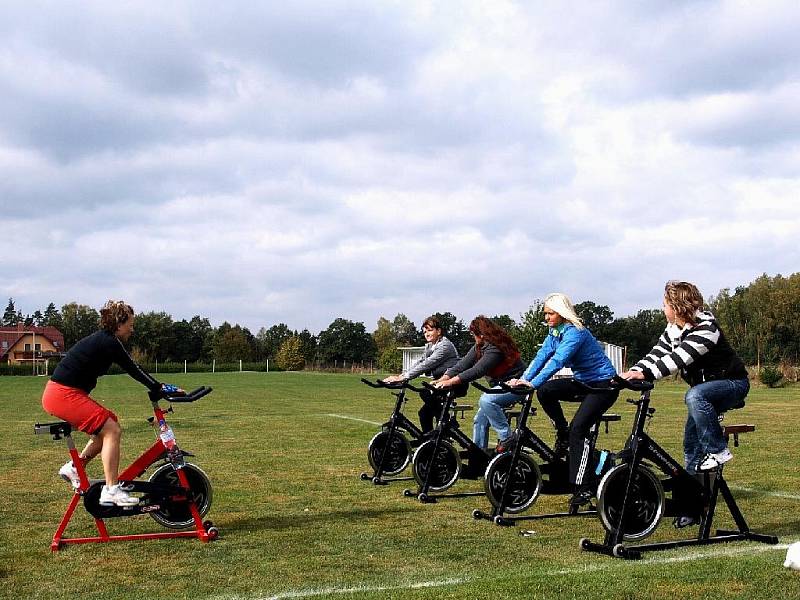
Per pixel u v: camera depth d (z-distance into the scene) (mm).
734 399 6129
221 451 12102
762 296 65688
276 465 10617
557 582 4863
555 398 7309
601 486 5852
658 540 6289
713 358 6062
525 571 5281
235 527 6836
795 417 17594
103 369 6180
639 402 5977
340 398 26172
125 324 6215
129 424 16250
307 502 8008
